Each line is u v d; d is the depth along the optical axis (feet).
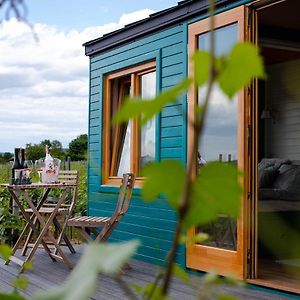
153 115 1.12
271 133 28.76
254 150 16.40
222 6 17.48
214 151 17.15
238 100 16.56
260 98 28.81
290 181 22.71
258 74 1.10
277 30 24.57
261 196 20.54
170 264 1.24
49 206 23.72
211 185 1.22
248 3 16.53
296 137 27.20
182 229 1.23
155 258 20.45
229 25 17.22
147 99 1.09
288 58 27.40
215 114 17.16
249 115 16.38
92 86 25.63
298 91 27.12
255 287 16.06
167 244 19.75
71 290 0.98
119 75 23.71
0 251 1.91
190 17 19.13
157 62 20.85
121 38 23.02
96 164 24.86
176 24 19.84
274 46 24.62
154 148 20.83
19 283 1.85
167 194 1.17
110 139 24.31
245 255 16.20
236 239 16.48
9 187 19.39
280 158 28.02
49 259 21.54
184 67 19.35
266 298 14.89
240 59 1.09
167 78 20.34
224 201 1.22
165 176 1.16
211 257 17.33
